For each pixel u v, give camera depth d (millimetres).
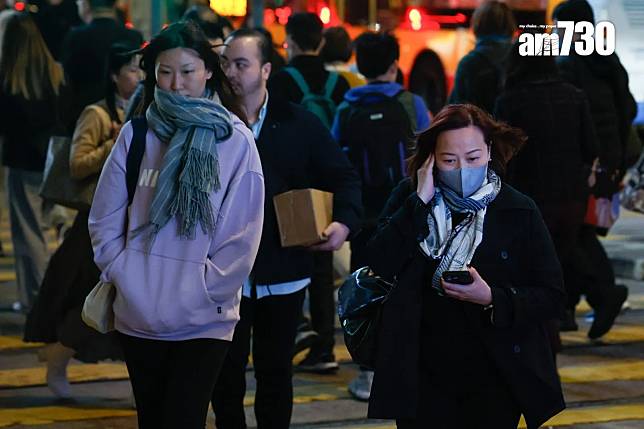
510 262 9750
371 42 16562
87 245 15094
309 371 17906
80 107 18922
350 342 10023
